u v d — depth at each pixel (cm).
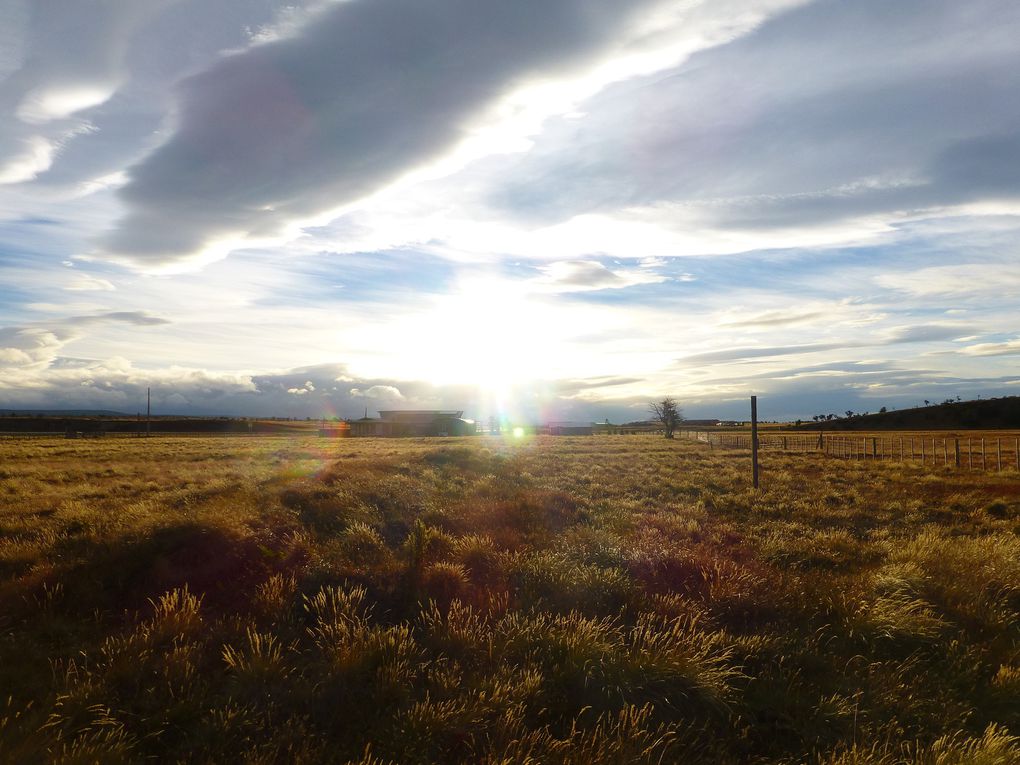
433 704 513
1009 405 12050
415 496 1620
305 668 572
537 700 530
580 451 4653
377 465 2394
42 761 418
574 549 1000
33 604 710
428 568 862
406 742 462
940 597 827
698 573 928
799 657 638
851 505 1850
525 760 431
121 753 429
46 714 474
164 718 487
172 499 1496
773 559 1099
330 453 4172
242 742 459
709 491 2042
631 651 612
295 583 783
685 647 619
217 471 2505
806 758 486
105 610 726
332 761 443
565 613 730
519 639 635
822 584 879
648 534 1217
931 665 659
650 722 518
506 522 1341
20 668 557
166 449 4553
